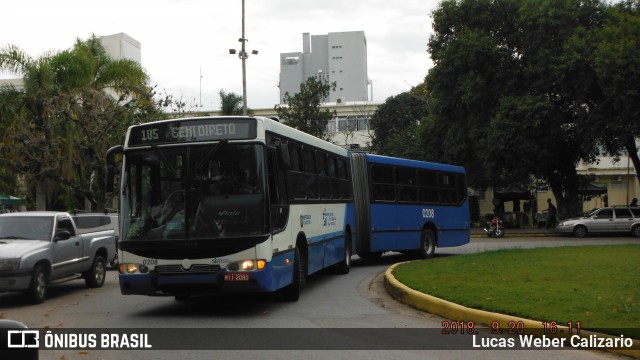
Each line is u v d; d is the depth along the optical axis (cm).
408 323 955
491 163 3375
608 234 3431
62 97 2762
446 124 3709
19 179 2994
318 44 10256
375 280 1562
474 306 959
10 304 1264
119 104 3064
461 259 1717
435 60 3669
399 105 5797
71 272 1427
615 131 3022
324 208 1451
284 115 4516
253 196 1017
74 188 2853
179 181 1027
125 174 1052
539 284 1162
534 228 4234
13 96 2834
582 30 3206
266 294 1240
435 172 2206
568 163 3684
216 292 1007
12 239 1338
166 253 1006
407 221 2028
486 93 3400
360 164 1856
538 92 3375
